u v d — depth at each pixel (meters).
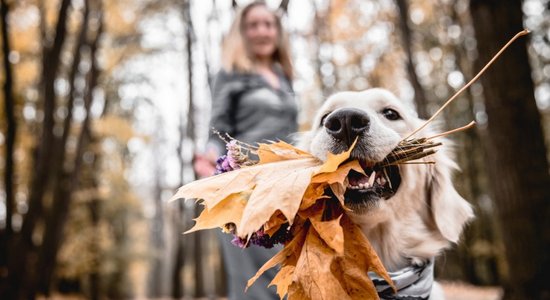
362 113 2.16
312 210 1.97
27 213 9.53
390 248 2.80
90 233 20.47
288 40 4.11
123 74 21.47
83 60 15.87
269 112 3.62
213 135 3.61
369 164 2.20
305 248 1.89
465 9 17.17
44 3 12.13
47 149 10.01
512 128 5.42
